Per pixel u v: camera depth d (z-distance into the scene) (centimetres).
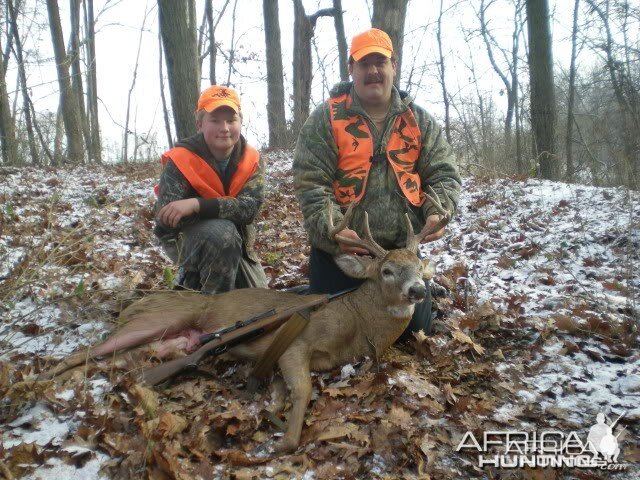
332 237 448
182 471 306
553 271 632
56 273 491
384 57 484
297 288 565
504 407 395
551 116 1308
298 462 330
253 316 441
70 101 1800
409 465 334
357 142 489
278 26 1878
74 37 2078
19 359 414
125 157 1981
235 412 364
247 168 538
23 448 309
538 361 453
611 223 736
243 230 548
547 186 984
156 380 386
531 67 1322
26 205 882
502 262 662
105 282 538
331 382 416
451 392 398
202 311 461
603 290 571
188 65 1058
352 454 336
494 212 863
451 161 513
